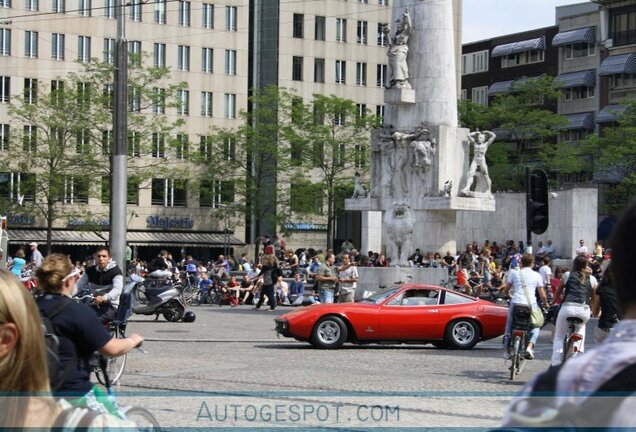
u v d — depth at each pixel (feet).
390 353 97.76
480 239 220.84
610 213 342.23
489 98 438.40
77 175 274.98
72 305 34.24
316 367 83.15
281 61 344.90
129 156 287.69
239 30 342.03
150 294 133.49
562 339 74.28
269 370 79.97
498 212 218.59
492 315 102.06
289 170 309.42
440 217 184.85
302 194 301.22
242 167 305.94
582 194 205.87
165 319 138.41
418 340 101.14
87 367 34.71
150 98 281.13
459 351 101.09
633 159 306.96
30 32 315.58
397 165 185.37
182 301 134.82
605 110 377.71
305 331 100.01
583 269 73.97
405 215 165.48
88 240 312.71
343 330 100.27
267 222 309.42
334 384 71.41
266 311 160.76
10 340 17.08
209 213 335.47
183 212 332.39
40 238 306.35
